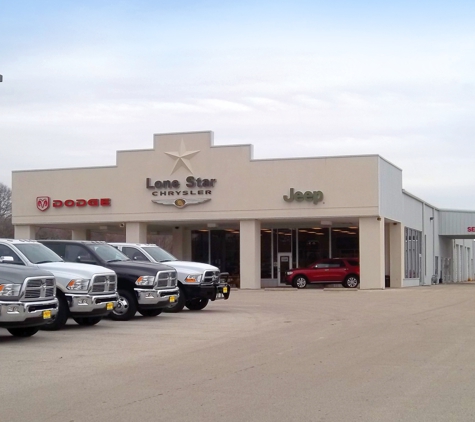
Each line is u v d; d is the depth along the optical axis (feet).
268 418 26.76
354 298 99.35
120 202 137.90
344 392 31.42
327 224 141.49
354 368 37.65
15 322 46.91
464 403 29.17
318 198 126.52
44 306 49.03
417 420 26.32
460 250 240.12
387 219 133.49
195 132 134.10
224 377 35.32
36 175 143.23
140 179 136.98
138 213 136.77
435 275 186.60
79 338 51.78
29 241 59.72
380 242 124.57
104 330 57.11
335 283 134.82
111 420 26.76
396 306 82.89
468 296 102.73
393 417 26.78
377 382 33.73
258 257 131.44
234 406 28.81
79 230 154.92
